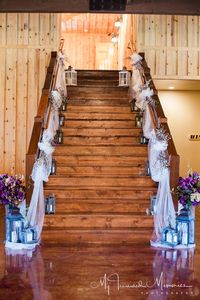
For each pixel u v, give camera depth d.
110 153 6.17
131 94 7.38
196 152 9.95
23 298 3.12
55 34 8.12
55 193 5.33
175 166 4.99
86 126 6.80
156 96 6.61
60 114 6.88
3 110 8.07
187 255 4.32
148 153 5.86
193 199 4.68
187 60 8.18
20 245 4.52
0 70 8.08
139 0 5.84
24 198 4.77
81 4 5.77
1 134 8.05
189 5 5.89
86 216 4.98
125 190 5.37
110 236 4.78
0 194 4.59
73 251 4.42
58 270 3.77
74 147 6.14
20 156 8.04
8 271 3.72
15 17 8.11
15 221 4.61
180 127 9.95
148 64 8.13
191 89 9.74
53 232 4.76
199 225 6.02
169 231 4.66
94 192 5.34
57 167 5.81
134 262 4.05
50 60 7.79
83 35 13.69
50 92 6.64
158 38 8.16
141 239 4.81
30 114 8.07
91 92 7.95
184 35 8.19
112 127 6.73
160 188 4.87
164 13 5.87
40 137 5.49
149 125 6.18
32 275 3.62
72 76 8.09
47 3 5.81
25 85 8.09
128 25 10.18
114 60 13.43
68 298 3.12
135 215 5.03
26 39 8.12
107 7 5.77
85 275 3.64
